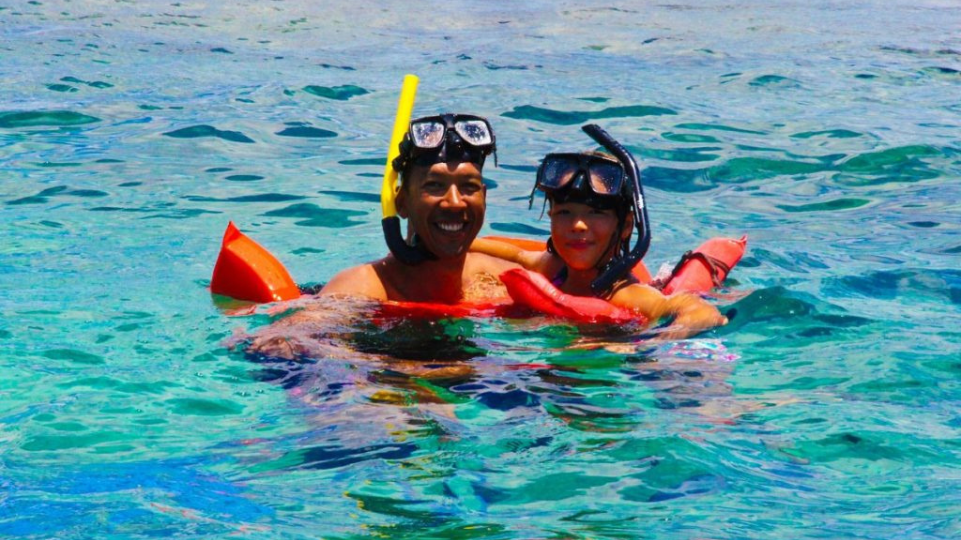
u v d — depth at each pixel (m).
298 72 11.13
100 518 2.88
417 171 4.83
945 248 6.04
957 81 11.04
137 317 4.71
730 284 5.29
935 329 4.57
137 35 12.96
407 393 3.80
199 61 11.59
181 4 15.26
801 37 13.50
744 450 3.33
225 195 7.11
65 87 10.17
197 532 2.80
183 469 3.22
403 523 2.86
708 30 14.04
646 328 4.57
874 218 6.77
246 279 4.93
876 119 9.37
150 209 6.74
